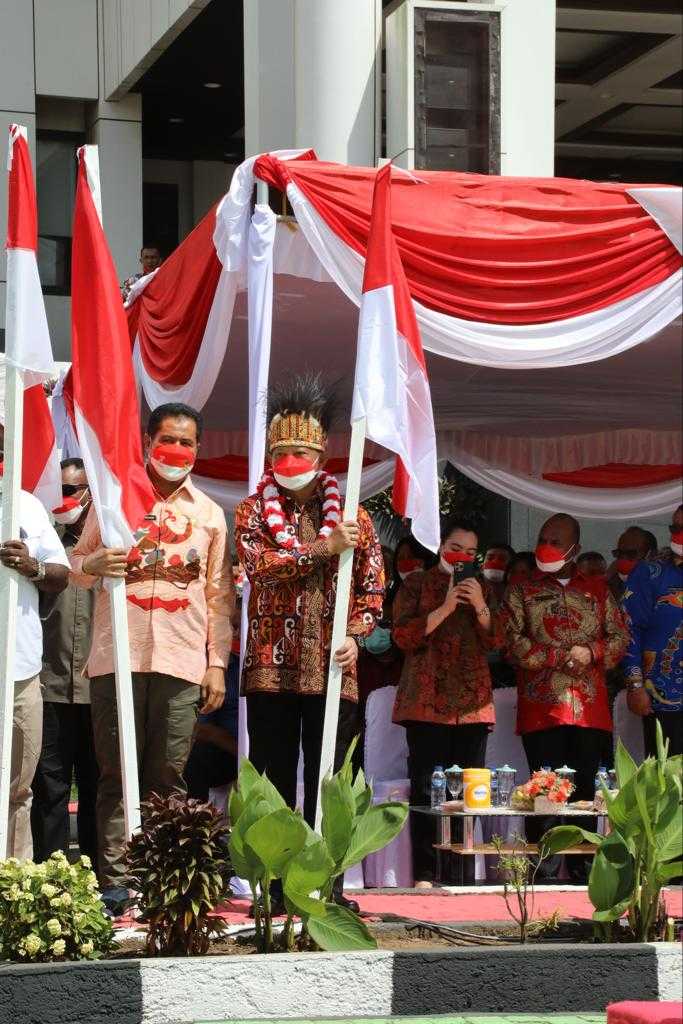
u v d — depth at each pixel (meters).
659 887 8.06
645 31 25.45
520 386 15.09
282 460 8.69
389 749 12.05
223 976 7.06
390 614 13.38
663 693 11.70
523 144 17.05
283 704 8.74
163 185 28.95
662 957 7.58
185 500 9.05
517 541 22.41
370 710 12.04
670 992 7.56
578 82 27.67
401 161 15.86
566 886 10.59
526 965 7.43
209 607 9.02
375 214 9.22
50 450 9.06
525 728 11.38
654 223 10.55
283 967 7.17
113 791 8.86
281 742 8.74
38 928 7.15
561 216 10.34
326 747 8.41
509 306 10.19
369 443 18.84
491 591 11.63
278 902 8.40
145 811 7.54
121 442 8.76
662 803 7.99
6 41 25.30
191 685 8.86
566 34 25.73
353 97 16.02
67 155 26.42
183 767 8.91
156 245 28.88
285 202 10.22
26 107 25.39
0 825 7.92
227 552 9.12
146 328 12.44
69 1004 6.80
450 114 15.96
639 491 19.39
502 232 10.20
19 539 8.18
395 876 11.25
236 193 10.09
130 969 6.93
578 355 10.36
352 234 9.93
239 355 13.48
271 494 8.80
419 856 11.20
